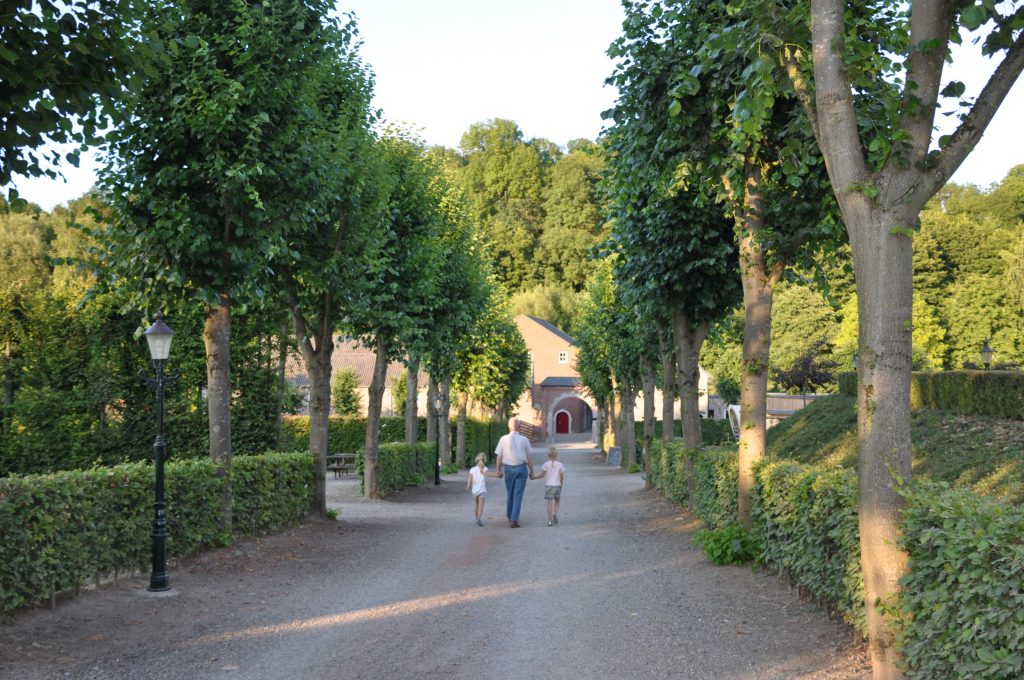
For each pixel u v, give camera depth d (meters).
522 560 11.70
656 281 14.80
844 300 46.91
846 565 6.50
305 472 15.61
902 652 5.14
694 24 10.76
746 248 11.28
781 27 6.54
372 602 8.86
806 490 7.58
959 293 44.75
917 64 5.29
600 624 7.66
